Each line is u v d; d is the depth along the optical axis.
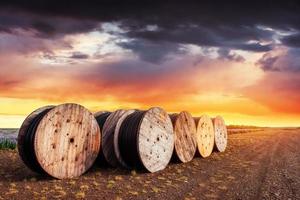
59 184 9.65
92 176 10.84
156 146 12.05
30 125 10.16
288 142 24.52
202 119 15.66
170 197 8.30
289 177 10.84
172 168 12.57
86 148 11.02
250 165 13.30
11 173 11.24
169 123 12.75
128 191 8.85
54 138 10.15
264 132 41.31
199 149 15.27
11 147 17.80
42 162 9.85
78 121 10.77
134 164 11.86
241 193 8.77
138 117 11.82
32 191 8.78
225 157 15.76
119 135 11.96
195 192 8.83
